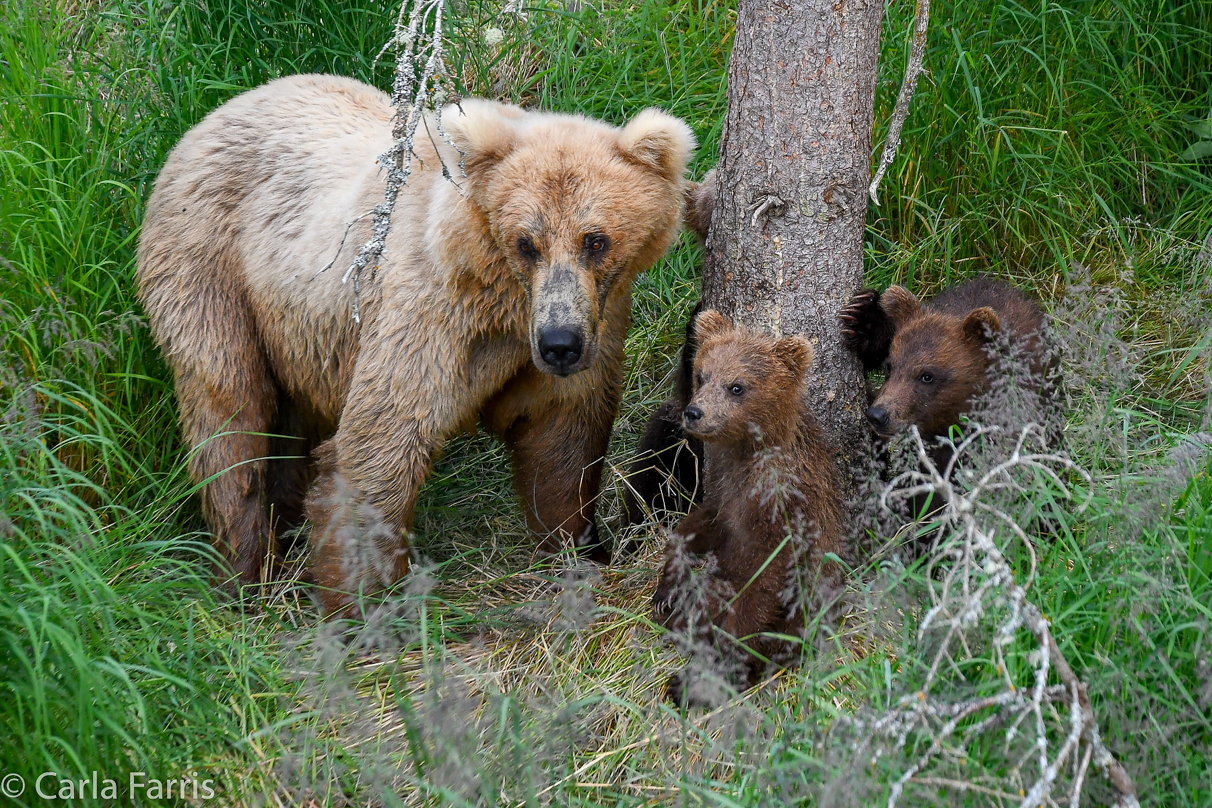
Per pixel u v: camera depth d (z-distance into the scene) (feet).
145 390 29.40
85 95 33.71
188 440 27.91
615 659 23.50
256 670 22.70
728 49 38.63
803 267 25.50
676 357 33.99
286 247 26.45
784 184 24.89
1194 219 35.76
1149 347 32.58
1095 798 17.31
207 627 23.49
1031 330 26.53
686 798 17.92
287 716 21.50
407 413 24.54
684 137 23.77
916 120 34.37
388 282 24.52
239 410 27.58
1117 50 37.68
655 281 35.29
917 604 20.74
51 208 28.81
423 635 20.98
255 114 28.09
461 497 31.30
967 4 35.24
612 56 37.83
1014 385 23.59
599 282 23.20
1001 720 16.96
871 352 27.09
